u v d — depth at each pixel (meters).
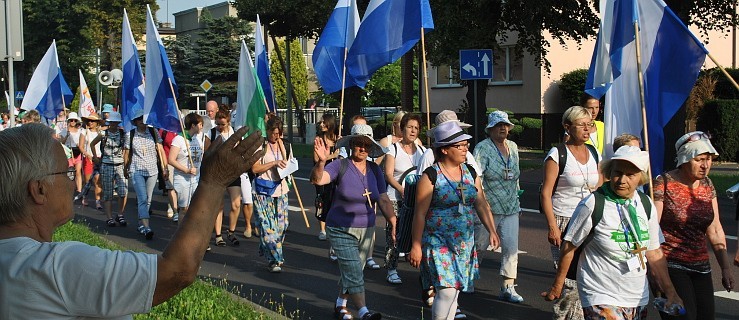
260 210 9.57
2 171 2.29
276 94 58.72
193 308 6.45
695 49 6.47
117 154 13.40
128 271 2.22
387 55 9.87
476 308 7.75
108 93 48.44
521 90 33.19
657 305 5.15
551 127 31.05
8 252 2.25
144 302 2.23
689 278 5.52
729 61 36.84
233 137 2.37
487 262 10.06
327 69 10.88
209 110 14.05
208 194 2.33
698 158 5.46
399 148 9.05
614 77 6.87
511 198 7.83
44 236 2.39
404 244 6.36
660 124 6.71
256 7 33.25
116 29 56.91
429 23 9.51
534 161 24.73
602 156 6.91
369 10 9.84
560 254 5.08
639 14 6.70
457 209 6.08
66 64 59.72
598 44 7.12
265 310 6.84
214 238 12.13
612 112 6.93
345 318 7.24
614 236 4.89
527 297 8.16
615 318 4.89
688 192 5.52
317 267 9.94
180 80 53.69
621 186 4.88
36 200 2.35
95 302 2.20
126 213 15.23
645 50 6.70
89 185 16.31
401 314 7.61
